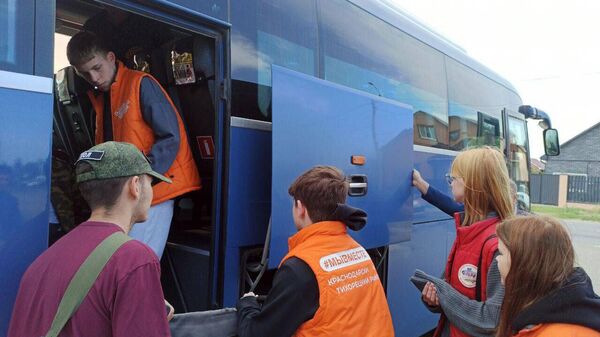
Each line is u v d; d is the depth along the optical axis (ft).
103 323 4.78
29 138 5.95
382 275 13.24
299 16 10.68
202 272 9.14
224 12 8.75
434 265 16.25
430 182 15.70
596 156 137.39
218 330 6.75
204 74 9.36
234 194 8.60
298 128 8.93
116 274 4.82
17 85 5.89
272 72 8.47
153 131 8.69
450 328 7.58
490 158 7.35
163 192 8.57
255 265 9.04
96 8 9.34
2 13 5.89
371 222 11.05
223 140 8.60
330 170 6.91
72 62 8.55
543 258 5.24
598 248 44.80
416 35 15.72
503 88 22.45
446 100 17.10
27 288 5.04
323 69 11.30
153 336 4.83
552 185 93.56
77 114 10.03
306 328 6.02
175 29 8.36
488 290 6.75
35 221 5.95
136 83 8.62
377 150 11.37
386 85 13.75
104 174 5.28
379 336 6.38
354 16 12.73
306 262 6.15
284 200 8.55
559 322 5.04
